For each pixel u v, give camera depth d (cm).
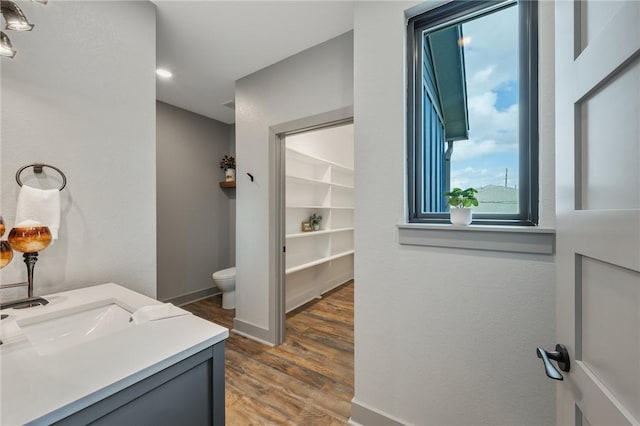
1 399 54
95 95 141
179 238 350
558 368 75
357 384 147
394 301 135
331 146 409
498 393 112
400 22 134
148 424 68
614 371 50
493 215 122
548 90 104
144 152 160
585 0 62
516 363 109
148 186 161
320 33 202
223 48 220
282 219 254
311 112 221
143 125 160
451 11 130
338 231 421
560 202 73
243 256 271
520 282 108
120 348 75
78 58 135
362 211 144
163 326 89
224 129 409
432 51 140
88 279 137
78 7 135
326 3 172
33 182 121
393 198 136
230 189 417
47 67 125
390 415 137
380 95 139
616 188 50
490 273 113
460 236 118
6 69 115
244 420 155
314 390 182
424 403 128
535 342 105
